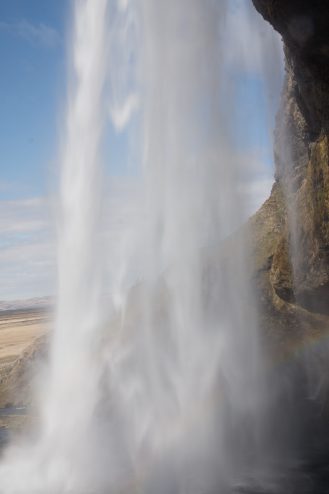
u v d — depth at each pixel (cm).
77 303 2914
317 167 1783
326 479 1655
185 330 2689
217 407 2398
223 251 2734
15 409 3106
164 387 2589
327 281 1880
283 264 2270
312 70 1575
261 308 2656
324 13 1372
